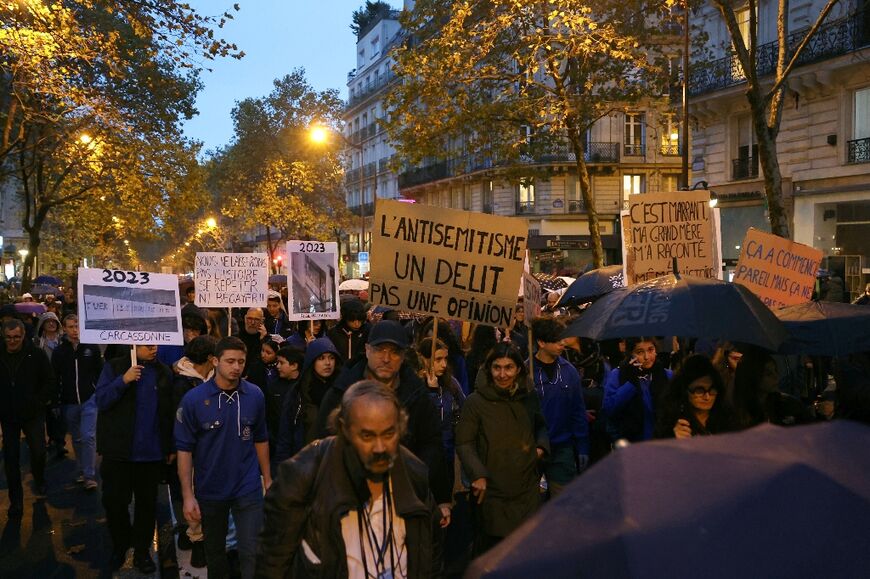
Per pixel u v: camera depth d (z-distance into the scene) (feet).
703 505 3.65
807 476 3.72
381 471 9.07
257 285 33.55
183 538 22.40
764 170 40.19
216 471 17.04
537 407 17.38
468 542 20.56
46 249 150.10
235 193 188.55
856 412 17.60
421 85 61.67
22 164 79.41
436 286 18.94
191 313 28.40
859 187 70.85
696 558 3.43
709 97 83.41
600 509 3.87
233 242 258.57
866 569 3.38
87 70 64.69
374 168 212.84
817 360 26.84
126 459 20.66
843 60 69.72
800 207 78.38
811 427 4.39
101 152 75.31
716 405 14.98
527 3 54.08
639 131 138.10
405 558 9.66
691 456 4.05
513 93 63.77
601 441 23.36
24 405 26.48
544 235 140.26
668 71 66.18
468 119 62.18
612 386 19.85
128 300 21.11
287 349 23.22
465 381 24.44
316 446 9.88
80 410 30.25
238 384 17.51
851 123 72.64
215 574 17.11
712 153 88.43
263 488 17.70
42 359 27.45
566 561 3.68
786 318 18.54
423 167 174.09
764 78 77.00
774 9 77.92
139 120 75.51
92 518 25.95
